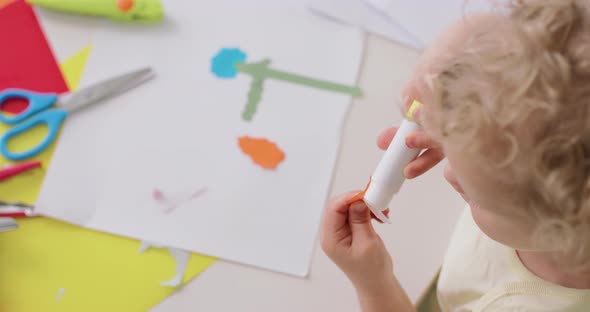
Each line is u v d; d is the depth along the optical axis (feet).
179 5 2.08
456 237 1.88
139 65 2.01
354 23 2.09
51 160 1.90
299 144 1.93
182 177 1.89
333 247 1.68
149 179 1.88
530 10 1.05
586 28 1.00
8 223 1.75
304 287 1.82
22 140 1.94
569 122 0.96
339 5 2.11
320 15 2.09
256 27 2.07
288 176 1.90
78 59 2.02
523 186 1.04
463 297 1.90
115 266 1.81
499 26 1.10
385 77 2.04
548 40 0.99
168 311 1.78
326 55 2.05
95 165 1.89
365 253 1.63
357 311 1.81
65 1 2.03
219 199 1.87
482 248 1.82
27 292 1.77
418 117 1.32
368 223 1.68
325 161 1.92
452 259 1.87
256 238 1.84
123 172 1.89
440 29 2.10
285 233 1.85
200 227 1.84
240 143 1.93
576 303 1.60
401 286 1.85
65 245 1.82
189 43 2.04
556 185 0.98
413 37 2.09
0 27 2.03
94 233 1.83
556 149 0.97
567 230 1.03
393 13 2.10
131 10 2.02
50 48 2.03
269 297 1.81
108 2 2.02
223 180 1.89
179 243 1.83
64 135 1.92
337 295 1.82
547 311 1.64
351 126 1.97
